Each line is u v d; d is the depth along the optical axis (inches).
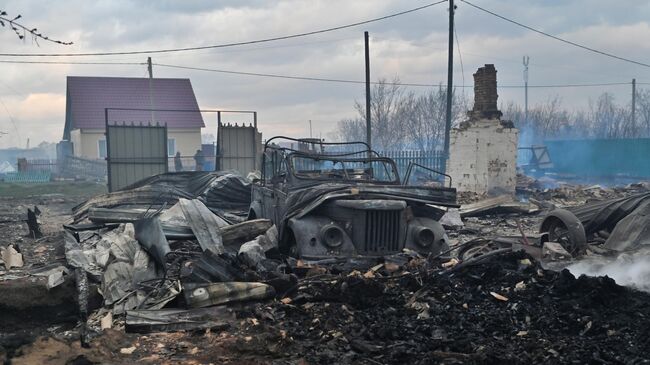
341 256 283.3
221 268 264.1
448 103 962.1
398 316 222.7
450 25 951.6
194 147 1744.6
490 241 323.0
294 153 354.9
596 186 793.6
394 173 362.3
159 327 214.8
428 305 230.1
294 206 304.8
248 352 191.8
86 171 1508.4
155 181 564.4
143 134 705.0
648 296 227.1
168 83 1827.0
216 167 764.0
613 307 214.4
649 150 1119.0
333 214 301.0
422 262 273.7
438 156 976.3
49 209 703.1
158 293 247.9
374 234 291.6
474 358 174.1
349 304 237.9
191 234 337.4
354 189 300.2
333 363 180.2
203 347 198.5
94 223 401.1
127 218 401.7
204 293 238.2
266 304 239.1
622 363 167.2
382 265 273.3
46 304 236.7
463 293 239.5
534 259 270.4
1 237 455.5
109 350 196.1
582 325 200.2
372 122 1941.4
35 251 390.6
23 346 196.4
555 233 323.3
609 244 312.2
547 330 200.8
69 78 1787.6
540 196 709.3
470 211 552.7
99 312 243.3
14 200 826.2
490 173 663.8
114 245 279.4
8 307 231.3
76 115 1669.5
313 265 274.7
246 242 327.9
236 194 514.0
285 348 194.2
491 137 663.8
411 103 1945.1
